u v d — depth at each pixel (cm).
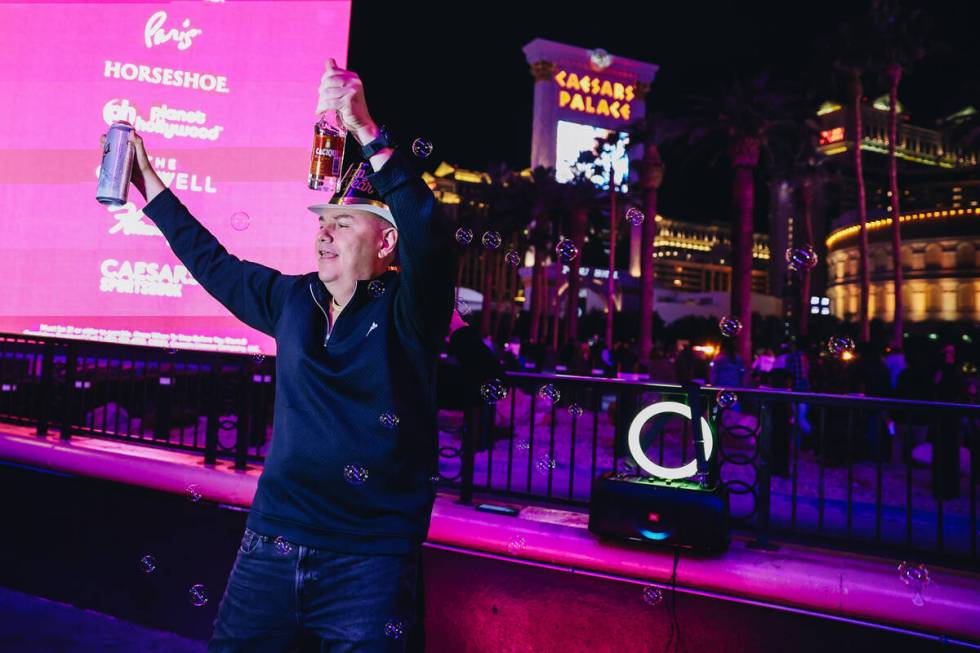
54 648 324
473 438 341
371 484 148
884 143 12225
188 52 698
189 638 343
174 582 349
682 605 275
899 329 3350
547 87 10419
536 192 4541
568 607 290
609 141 4022
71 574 373
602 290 8281
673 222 14038
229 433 538
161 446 393
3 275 722
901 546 287
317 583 147
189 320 728
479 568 306
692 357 1099
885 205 9288
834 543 291
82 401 437
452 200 5809
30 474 387
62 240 723
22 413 436
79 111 713
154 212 182
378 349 150
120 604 361
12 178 718
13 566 388
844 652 256
